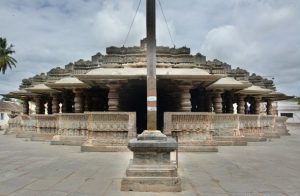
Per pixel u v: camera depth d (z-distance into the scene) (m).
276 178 9.08
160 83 16.91
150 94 8.28
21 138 26.31
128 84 18.16
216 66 20.50
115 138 15.67
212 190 7.59
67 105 25.25
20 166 11.32
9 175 9.59
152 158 7.63
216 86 19.62
